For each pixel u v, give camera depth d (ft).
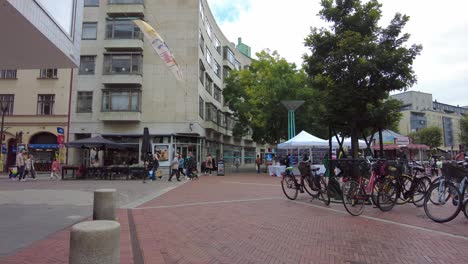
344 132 39.37
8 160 95.14
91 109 95.86
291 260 15.55
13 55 25.70
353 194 26.89
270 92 99.96
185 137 96.63
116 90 94.58
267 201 34.73
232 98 114.73
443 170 24.77
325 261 15.37
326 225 22.90
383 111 33.83
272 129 105.40
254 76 110.01
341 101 34.12
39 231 20.53
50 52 25.09
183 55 97.19
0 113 96.17
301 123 98.84
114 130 94.89
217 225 23.03
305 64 38.09
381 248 17.37
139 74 94.02
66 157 94.07
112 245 9.68
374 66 31.91
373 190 28.60
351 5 35.81
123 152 94.73
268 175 87.40
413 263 15.05
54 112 96.27
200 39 101.19
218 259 15.72
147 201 35.45
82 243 9.36
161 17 98.58
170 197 38.83
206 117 111.04
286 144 70.49
